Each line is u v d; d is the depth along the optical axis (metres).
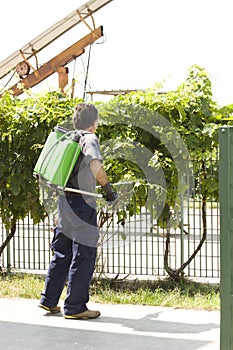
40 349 6.07
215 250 12.08
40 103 8.97
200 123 8.65
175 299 8.03
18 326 6.90
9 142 9.11
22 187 9.05
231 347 5.38
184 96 8.60
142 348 6.05
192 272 10.29
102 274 9.17
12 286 8.86
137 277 9.39
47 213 8.60
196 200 8.91
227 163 5.35
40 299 7.86
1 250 9.70
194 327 6.82
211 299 8.02
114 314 7.42
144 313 7.48
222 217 5.39
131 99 8.66
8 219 9.40
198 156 8.60
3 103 9.12
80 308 7.17
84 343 6.25
